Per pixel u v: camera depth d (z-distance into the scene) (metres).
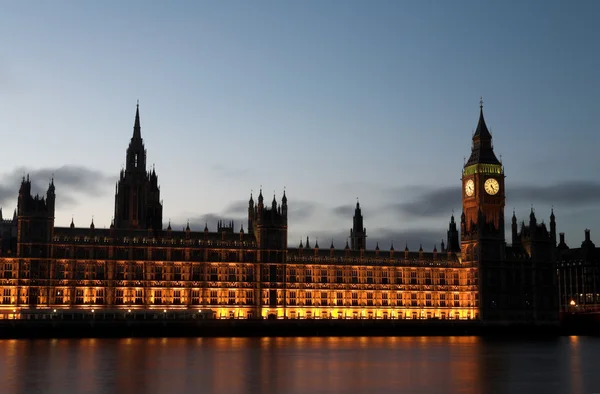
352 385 138.75
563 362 180.00
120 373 150.38
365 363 174.12
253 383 139.50
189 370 156.38
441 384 141.12
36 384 135.00
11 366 160.25
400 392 131.38
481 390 134.00
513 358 189.88
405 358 187.38
